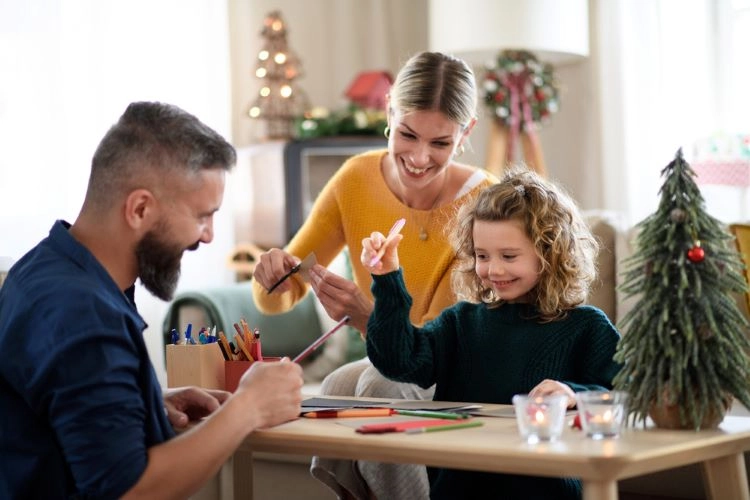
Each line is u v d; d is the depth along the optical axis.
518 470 1.22
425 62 2.20
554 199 1.83
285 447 1.42
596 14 4.64
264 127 5.06
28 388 1.36
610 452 1.19
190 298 3.27
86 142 3.99
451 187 2.35
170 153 1.45
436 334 1.85
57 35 3.88
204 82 4.46
